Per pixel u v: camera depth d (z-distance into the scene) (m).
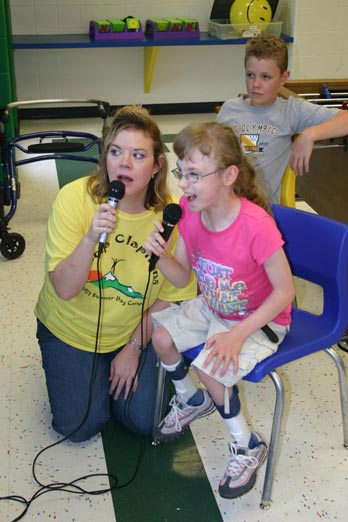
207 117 5.95
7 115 3.43
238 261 1.65
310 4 5.32
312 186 3.02
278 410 1.69
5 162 3.42
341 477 1.88
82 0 5.42
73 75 5.72
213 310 1.81
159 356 1.82
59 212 1.79
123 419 2.04
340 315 1.79
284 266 1.64
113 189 1.59
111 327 1.95
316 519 1.74
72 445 2.00
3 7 3.95
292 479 1.87
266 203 1.74
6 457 1.94
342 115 2.42
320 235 1.77
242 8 5.30
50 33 5.50
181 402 1.96
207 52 5.87
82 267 1.70
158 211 1.81
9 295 2.86
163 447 1.99
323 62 5.54
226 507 1.77
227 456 1.96
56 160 4.62
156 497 1.80
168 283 1.96
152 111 5.97
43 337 2.02
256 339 1.67
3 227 3.15
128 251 1.83
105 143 1.71
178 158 1.59
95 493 1.81
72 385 1.96
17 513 1.74
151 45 5.29
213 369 1.63
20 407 2.16
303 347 1.73
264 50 2.44
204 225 1.69
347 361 2.41
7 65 4.02
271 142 2.54
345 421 1.95
